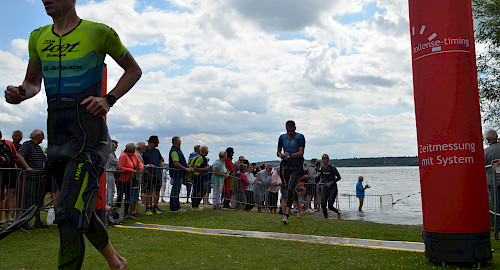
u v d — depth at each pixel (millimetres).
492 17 13328
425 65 4383
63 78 2256
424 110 4379
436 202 4219
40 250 5020
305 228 7117
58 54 2277
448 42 4262
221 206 12633
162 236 6145
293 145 7621
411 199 27781
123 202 8516
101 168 2262
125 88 2354
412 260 4438
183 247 5199
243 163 14039
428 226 4316
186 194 11602
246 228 7152
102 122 2295
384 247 5250
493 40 13578
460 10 4309
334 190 11039
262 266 4152
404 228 7117
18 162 7457
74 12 2363
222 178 11547
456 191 4117
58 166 2250
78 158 2154
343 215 12211
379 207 20391
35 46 2391
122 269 2590
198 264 4223
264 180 13117
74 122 2217
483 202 4137
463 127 4172
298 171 7574
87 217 2078
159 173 9984
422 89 4410
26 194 6852
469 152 4148
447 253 4098
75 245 2072
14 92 2328
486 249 4070
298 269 4023
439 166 4219
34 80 2492
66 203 2057
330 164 11078
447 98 4223
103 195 5688
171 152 10484
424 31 4402
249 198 12992
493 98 14023
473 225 4066
